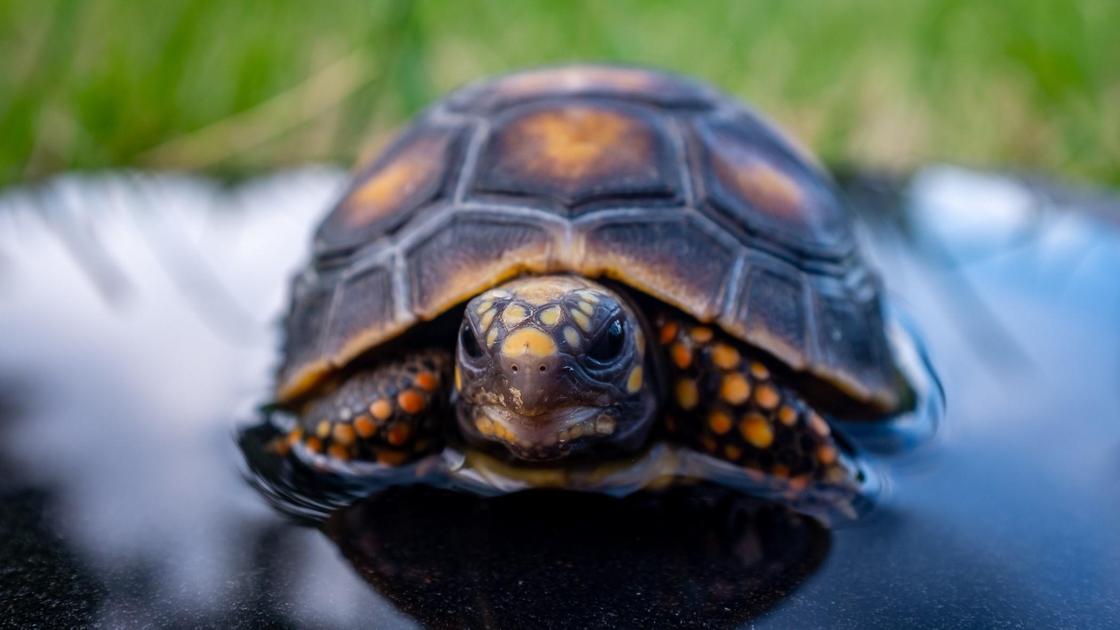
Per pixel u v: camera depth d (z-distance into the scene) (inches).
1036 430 6.1
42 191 9.0
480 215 5.7
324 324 5.9
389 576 4.9
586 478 5.5
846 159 11.4
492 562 5.0
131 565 4.9
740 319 5.6
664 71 6.8
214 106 10.4
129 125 10.2
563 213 5.7
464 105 6.4
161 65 10.1
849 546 5.1
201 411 6.2
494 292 5.4
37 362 6.7
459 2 10.2
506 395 5.2
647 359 5.7
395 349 5.8
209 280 7.8
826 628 4.6
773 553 5.1
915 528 5.2
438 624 4.6
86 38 10.0
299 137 10.4
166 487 5.5
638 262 5.6
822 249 6.0
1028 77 11.9
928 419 6.1
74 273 7.8
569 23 10.6
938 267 7.9
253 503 5.4
